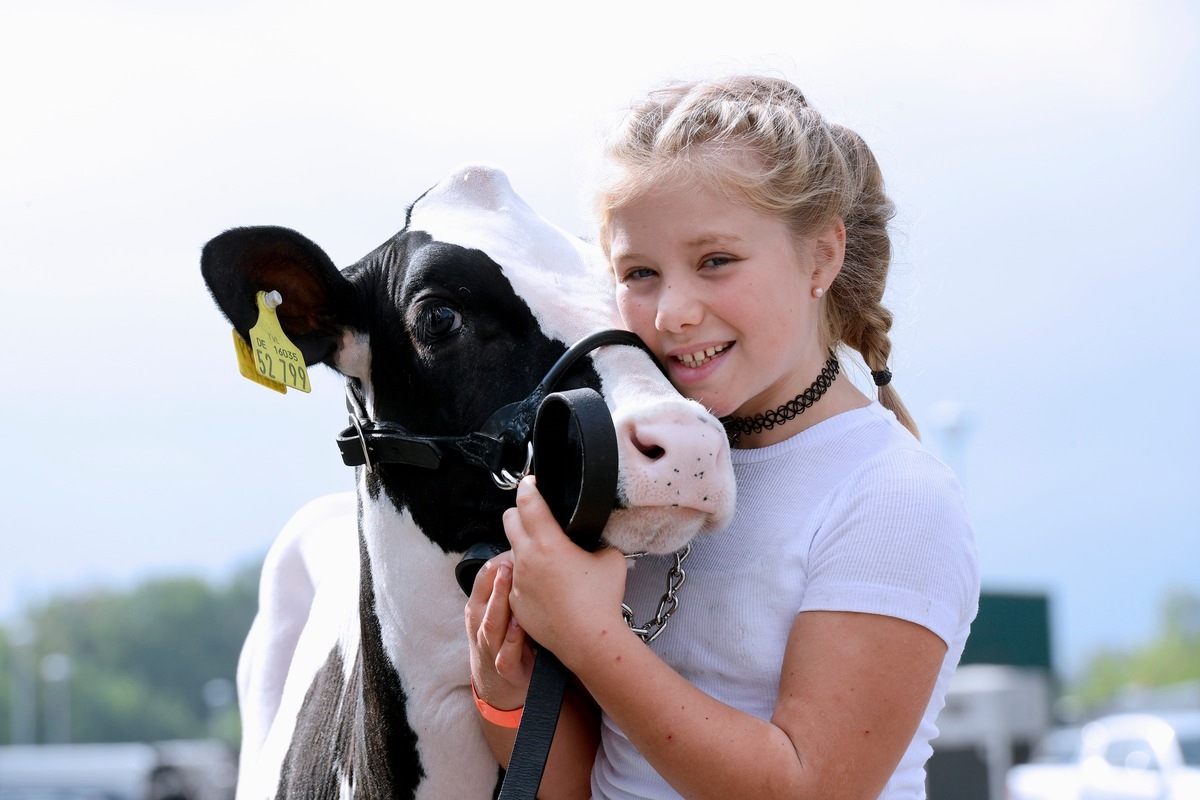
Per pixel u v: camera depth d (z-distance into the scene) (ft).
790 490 10.34
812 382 10.62
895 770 10.18
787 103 10.46
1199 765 52.44
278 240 11.31
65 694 283.79
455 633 11.27
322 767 13.00
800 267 10.19
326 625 14.56
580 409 9.12
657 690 9.05
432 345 10.98
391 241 11.83
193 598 352.69
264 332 11.27
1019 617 61.72
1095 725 58.23
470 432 10.80
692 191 9.83
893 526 9.79
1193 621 414.21
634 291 10.26
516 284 10.92
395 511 11.45
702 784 9.07
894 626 9.53
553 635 9.20
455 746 11.37
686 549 10.44
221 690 296.10
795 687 9.50
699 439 9.42
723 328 9.93
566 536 9.31
